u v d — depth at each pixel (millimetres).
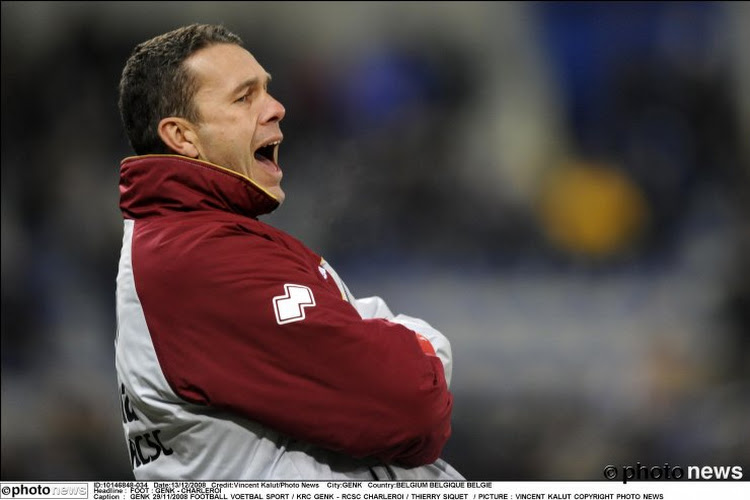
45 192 20875
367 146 22453
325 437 5082
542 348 18328
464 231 21844
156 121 5762
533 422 16453
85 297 19672
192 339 5133
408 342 5293
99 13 22234
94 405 17797
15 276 19562
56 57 21906
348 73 22938
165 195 5605
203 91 5684
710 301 19562
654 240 21812
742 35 22609
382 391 5078
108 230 20609
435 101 23016
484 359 17938
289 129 22562
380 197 22031
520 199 22344
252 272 5180
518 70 23312
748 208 21828
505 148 22922
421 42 23250
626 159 22625
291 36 23016
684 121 22656
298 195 21906
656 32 22906
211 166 5559
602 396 17016
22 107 21500
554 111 23141
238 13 22875
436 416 5230
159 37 5922
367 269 21344
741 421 16250
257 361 5074
